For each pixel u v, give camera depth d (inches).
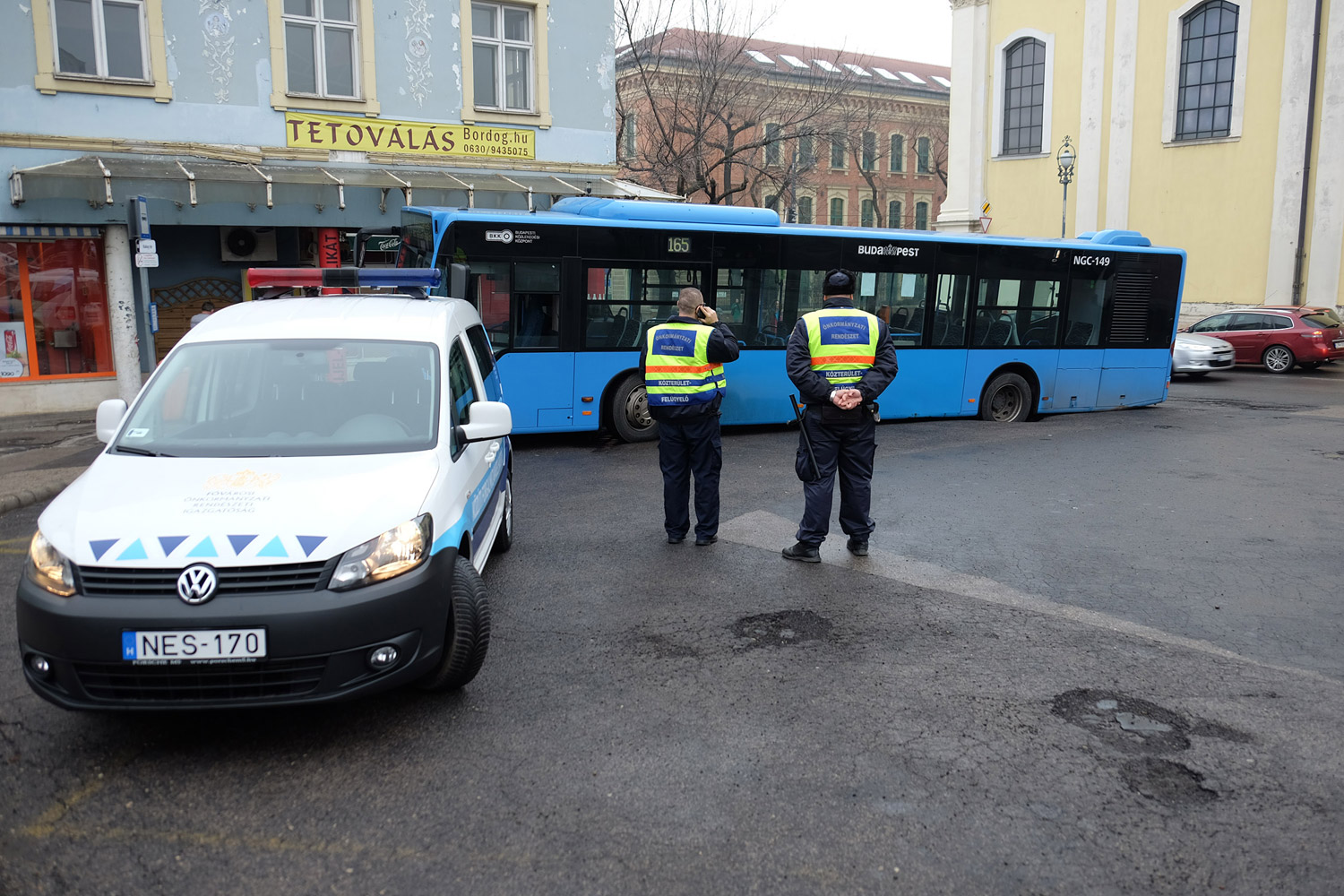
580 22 690.2
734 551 279.3
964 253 541.3
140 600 144.8
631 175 1406.3
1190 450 458.0
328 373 197.6
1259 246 1050.1
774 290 497.7
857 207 2180.1
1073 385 584.4
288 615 146.0
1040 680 188.2
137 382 589.6
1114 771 152.6
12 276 569.3
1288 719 171.0
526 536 296.7
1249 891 122.8
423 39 637.3
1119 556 276.4
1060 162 1021.8
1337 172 989.2
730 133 1336.1
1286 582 252.5
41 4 535.2
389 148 633.6
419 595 156.9
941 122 2235.5
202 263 624.1
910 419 559.2
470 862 128.9
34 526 322.0
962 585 248.1
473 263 437.1
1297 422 559.8
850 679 188.2
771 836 134.7
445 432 190.2
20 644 151.1
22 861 128.6
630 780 149.9
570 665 194.7
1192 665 196.1
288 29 603.2
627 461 425.4
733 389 492.4
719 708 175.2
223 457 176.2
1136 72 1131.3
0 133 530.6
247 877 125.6
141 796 145.0
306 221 603.2
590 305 459.2
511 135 673.6
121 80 556.1
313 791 146.3
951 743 162.1
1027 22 1223.5
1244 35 1041.5
